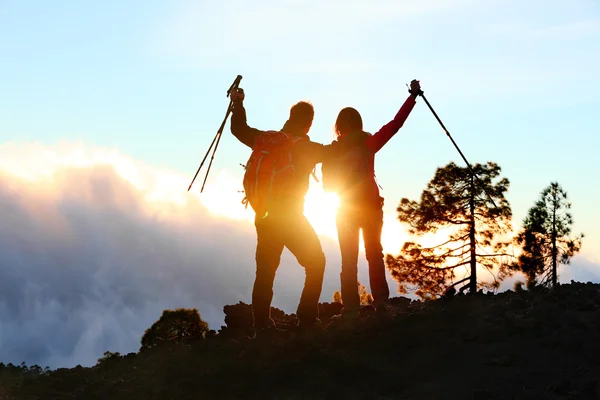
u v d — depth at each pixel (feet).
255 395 19.42
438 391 18.25
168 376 21.58
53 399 21.79
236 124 24.13
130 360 25.68
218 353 23.16
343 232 26.66
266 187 23.20
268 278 24.27
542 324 21.70
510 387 17.90
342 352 21.49
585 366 18.45
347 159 25.91
